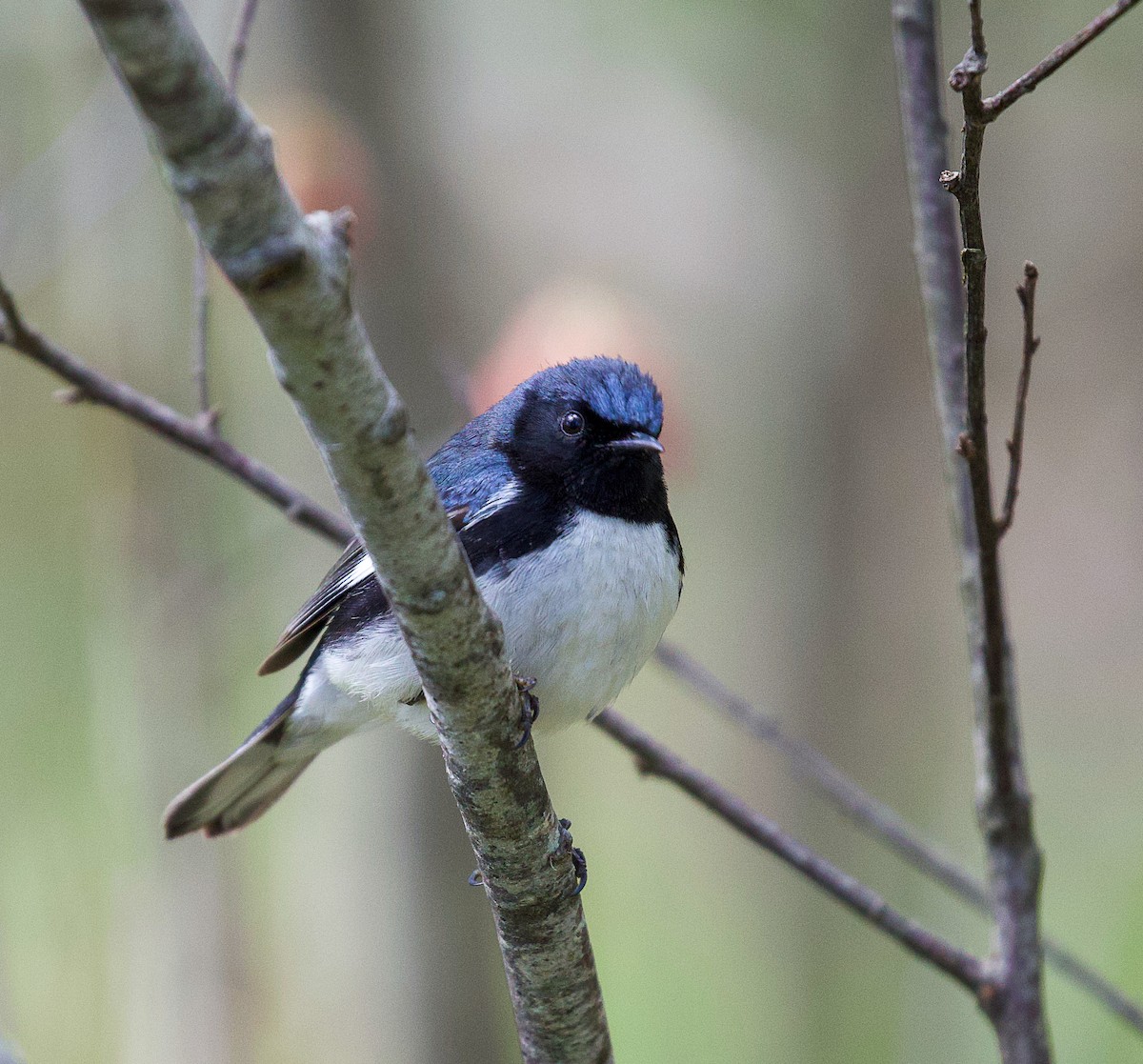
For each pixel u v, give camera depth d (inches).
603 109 684.1
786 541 706.2
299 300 148.4
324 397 159.9
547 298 402.6
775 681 705.6
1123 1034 537.6
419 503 175.2
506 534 285.3
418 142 459.5
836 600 703.1
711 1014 621.9
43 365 287.3
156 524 435.2
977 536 241.1
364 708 312.3
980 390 220.2
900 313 698.8
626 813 711.7
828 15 644.1
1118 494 746.2
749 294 706.8
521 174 687.7
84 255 448.5
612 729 296.5
